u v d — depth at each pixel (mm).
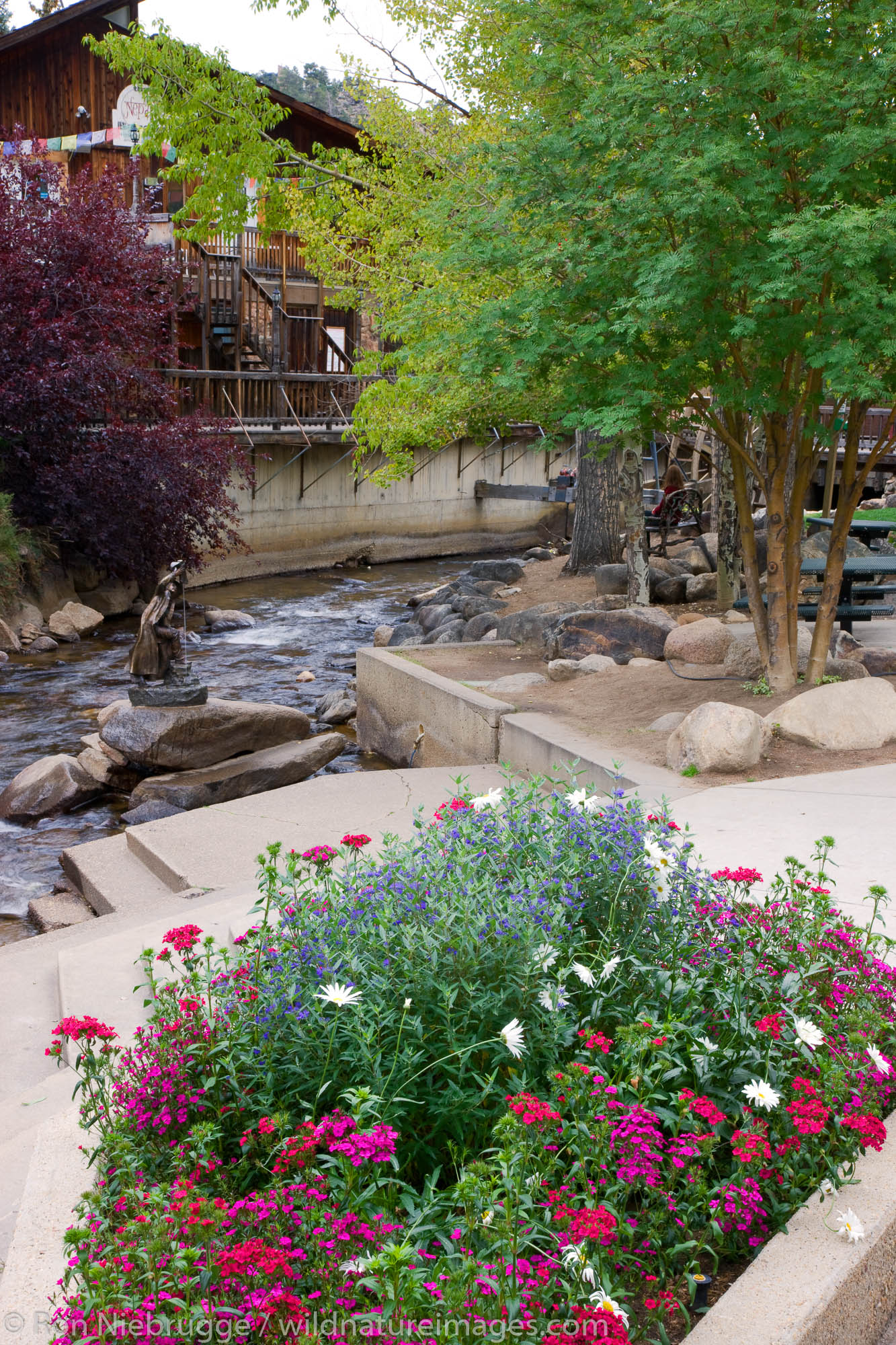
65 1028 2938
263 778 10805
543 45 8148
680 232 7387
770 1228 2711
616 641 11719
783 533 8867
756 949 3482
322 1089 2693
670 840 5039
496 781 8867
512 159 7996
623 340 7488
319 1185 2451
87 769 11000
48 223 20047
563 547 28812
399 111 14414
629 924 3490
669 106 7113
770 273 6883
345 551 29969
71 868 7980
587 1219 2240
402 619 21469
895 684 9477
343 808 8297
